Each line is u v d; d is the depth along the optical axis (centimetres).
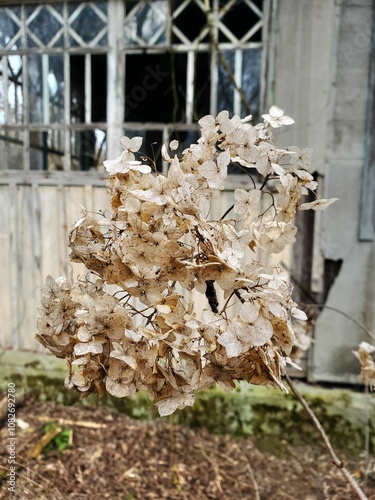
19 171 228
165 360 83
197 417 213
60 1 216
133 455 190
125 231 81
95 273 91
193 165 91
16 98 229
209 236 79
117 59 216
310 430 202
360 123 192
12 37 226
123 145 88
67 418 216
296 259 205
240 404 210
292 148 97
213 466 186
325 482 177
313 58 193
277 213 96
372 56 188
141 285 83
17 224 229
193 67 212
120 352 79
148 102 219
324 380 205
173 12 211
